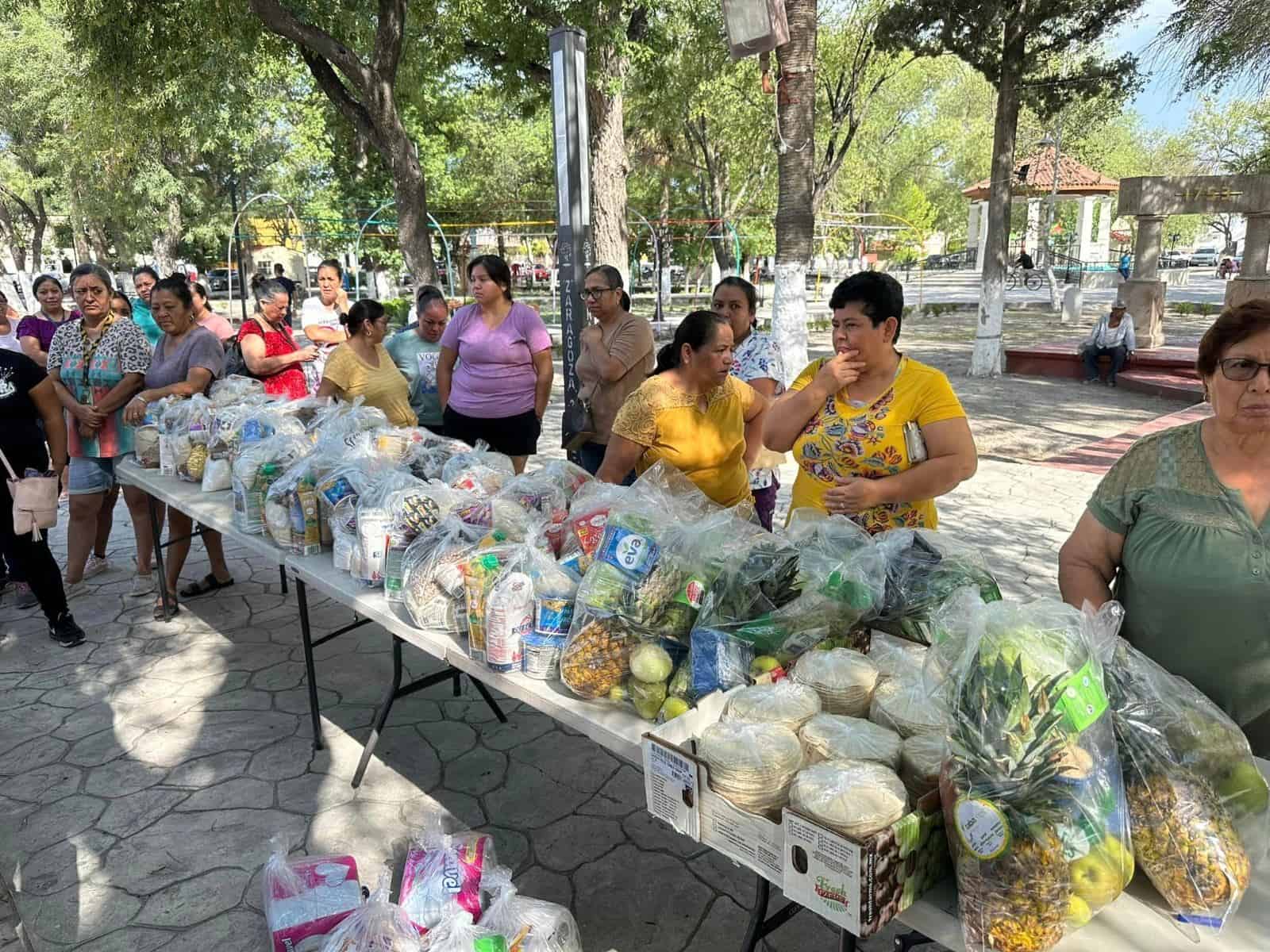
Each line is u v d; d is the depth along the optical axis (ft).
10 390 13.52
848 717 5.34
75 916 8.23
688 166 90.33
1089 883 4.00
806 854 4.35
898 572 6.73
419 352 18.74
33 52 74.38
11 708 12.25
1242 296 42.06
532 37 36.60
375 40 33.09
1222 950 4.04
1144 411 34.45
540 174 103.71
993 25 41.91
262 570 17.85
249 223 90.27
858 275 8.09
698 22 43.96
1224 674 5.64
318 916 7.06
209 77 35.45
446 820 9.65
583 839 9.32
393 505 9.01
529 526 8.30
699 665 6.12
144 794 10.18
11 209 107.45
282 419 12.66
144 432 14.51
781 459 12.96
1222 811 4.42
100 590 16.65
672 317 85.61
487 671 7.25
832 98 68.28
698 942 7.84
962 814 4.09
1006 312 81.71
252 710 12.14
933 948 7.66
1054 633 4.40
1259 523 5.46
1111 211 123.34
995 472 24.95
